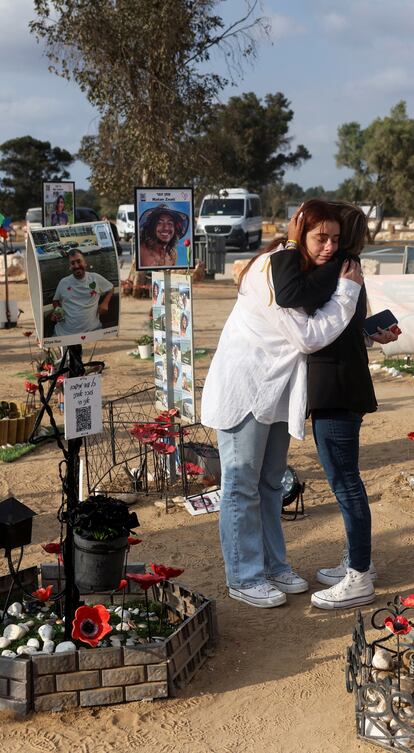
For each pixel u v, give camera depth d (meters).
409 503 6.14
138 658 3.65
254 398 4.44
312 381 4.39
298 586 4.78
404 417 8.91
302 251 4.29
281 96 59.44
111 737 3.44
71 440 3.93
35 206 70.56
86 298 3.85
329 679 3.88
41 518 6.09
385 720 3.41
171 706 3.65
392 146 46.34
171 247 6.43
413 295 11.15
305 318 4.27
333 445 4.47
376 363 11.88
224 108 21.25
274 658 4.07
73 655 3.60
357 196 48.81
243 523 4.62
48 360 10.17
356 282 4.30
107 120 20.45
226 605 4.65
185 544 5.52
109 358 12.86
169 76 20.02
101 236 3.92
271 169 60.16
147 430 6.12
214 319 17.28
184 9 19.27
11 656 3.71
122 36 19.25
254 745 3.40
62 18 19.19
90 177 21.02
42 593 4.02
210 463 6.48
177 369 6.73
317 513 6.06
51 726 3.51
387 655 3.61
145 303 19.97
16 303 16.62
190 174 21.16
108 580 3.79
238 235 34.31
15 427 8.02
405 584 4.89
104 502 3.95
